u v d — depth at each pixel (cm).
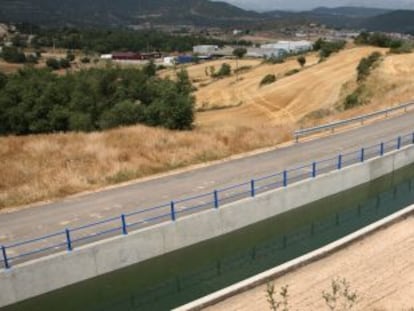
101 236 1716
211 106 7525
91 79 4584
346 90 5644
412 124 3180
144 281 1741
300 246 1934
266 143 2870
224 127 3244
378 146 2719
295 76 7875
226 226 1923
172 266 1805
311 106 5997
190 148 2648
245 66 13162
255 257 1873
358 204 2331
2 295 1493
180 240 1806
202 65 14788
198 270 1805
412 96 3962
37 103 3775
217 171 2395
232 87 9075
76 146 2605
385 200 2338
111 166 2369
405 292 1407
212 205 1944
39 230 1794
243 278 1717
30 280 1527
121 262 1681
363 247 1684
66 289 1592
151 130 2933
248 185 2175
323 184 2233
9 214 1939
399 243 1700
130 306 1595
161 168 2431
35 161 2391
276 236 2056
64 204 2027
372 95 4706
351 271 1534
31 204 2036
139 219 1856
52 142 2661
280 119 5712
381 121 3334
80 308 1609
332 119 3681
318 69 7825
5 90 4106
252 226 2011
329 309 1336
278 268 1539
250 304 1384
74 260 1589
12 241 1714
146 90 4409
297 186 2131
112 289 1673
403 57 5919
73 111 3841
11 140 2719
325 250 1636
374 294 1404
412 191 2419
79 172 2297
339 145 2797
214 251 1906
